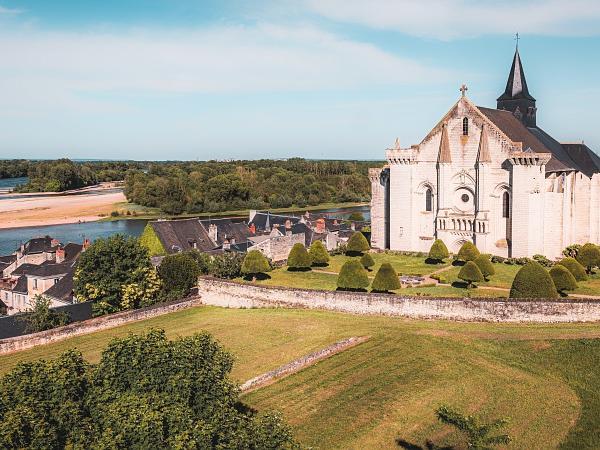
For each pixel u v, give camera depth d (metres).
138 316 57.44
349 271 60.34
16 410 21.84
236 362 40.91
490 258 71.94
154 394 23.88
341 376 36.88
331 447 28.70
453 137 78.44
